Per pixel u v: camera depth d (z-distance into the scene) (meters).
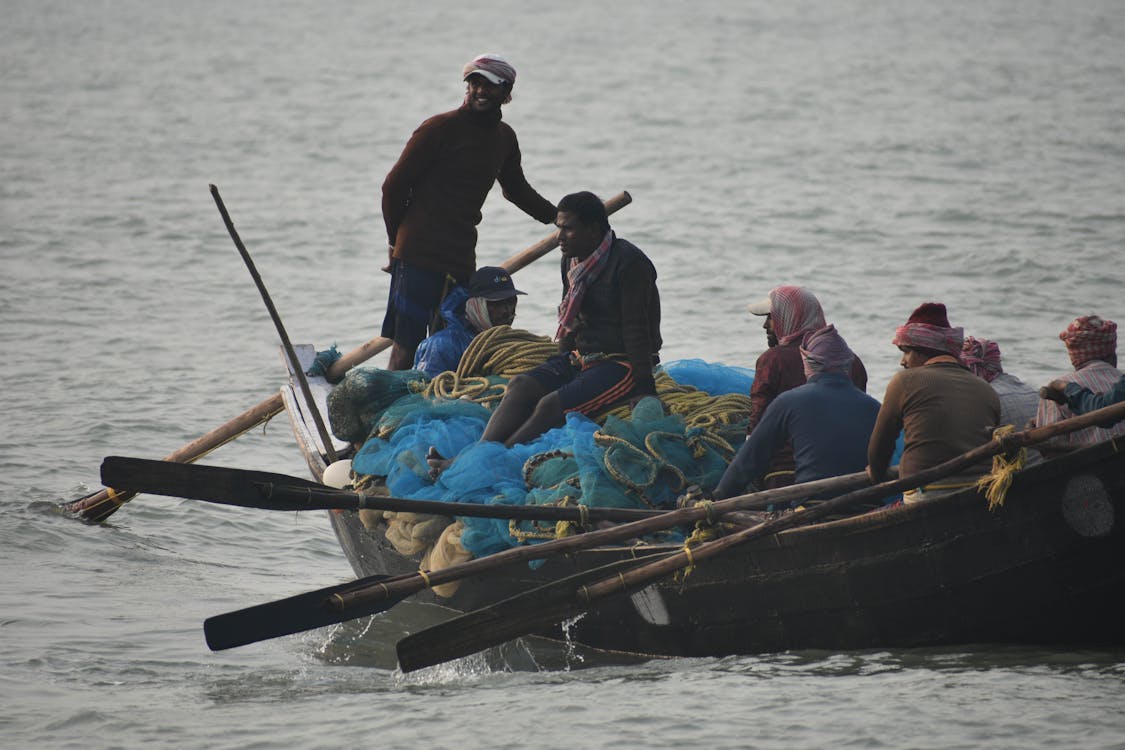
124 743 25.02
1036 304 70.50
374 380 36.16
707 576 28.67
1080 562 25.59
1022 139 140.12
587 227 32.72
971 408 27.22
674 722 24.56
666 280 79.81
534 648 31.27
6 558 38.62
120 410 54.50
